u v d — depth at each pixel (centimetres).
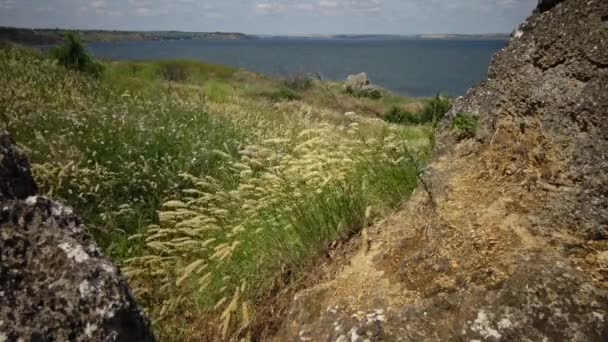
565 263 222
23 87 827
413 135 479
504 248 244
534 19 322
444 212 287
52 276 153
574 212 241
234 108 1116
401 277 264
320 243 348
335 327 252
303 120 617
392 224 319
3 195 170
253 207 396
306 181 386
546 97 284
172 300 364
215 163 604
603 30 267
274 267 361
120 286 161
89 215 458
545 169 269
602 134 247
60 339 141
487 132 325
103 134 618
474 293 228
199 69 3912
